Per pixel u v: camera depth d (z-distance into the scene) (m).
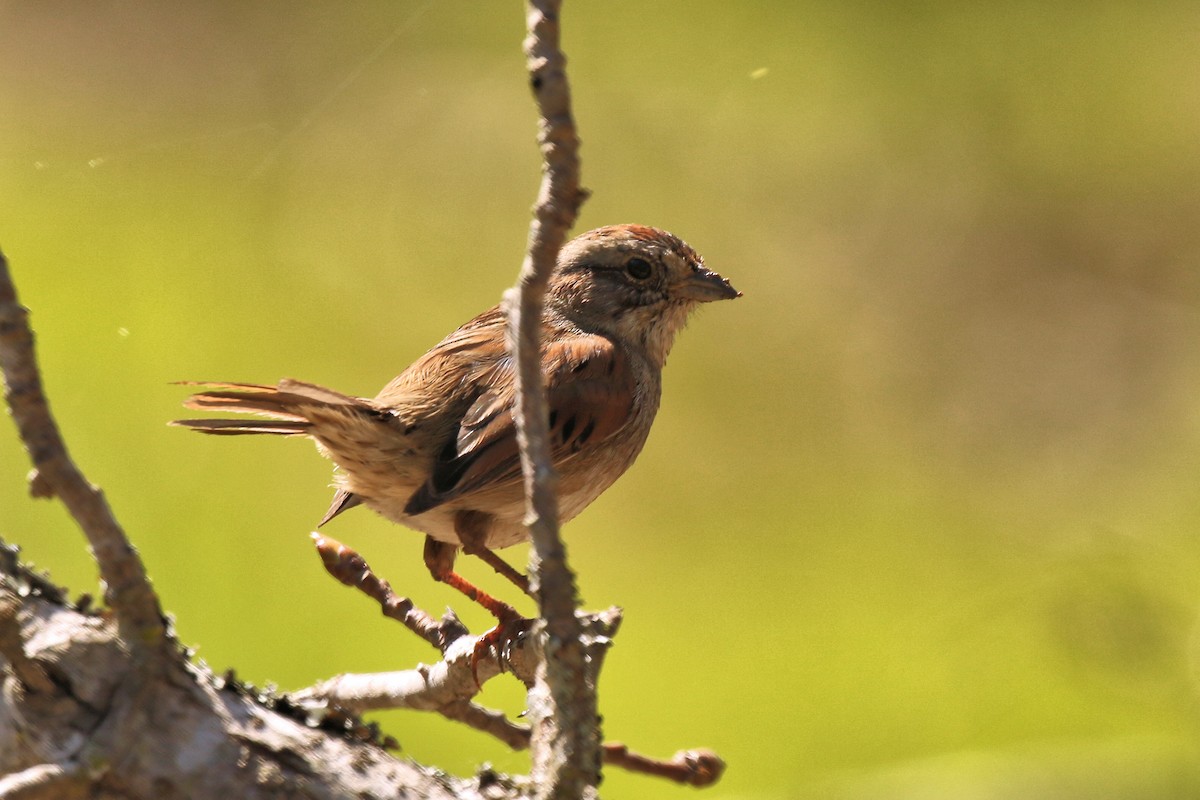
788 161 18.23
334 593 10.79
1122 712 9.44
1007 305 16.88
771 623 12.21
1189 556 10.73
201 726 3.35
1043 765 9.09
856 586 12.70
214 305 13.62
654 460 14.35
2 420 9.81
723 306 16.50
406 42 18.03
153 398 11.98
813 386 15.73
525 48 2.88
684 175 17.77
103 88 16.25
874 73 19.03
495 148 16.62
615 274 6.54
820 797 9.51
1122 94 19.28
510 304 3.05
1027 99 18.86
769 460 14.58
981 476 14.64
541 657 3.46
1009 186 18.03
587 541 13.29
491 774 3.89
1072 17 19.97
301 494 11.52
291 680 10.08
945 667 10.97
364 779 3.48
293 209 15.37
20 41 16.80
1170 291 16.92
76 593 9.25
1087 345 16.53
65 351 12.20
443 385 5.61
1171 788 8.40
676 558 13.02
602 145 18.06
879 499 14.23
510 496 5.63
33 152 14.95
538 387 3.05
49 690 3.27
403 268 14.91
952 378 15.98
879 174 18.14
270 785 3.37
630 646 11.79
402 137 16.72
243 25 17.84
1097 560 9.09
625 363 6.30
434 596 11.11
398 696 4.68
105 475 11.23
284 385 5.27
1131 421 15.55
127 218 14.25
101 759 3.24
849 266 17.12
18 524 9.62
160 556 10.76
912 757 9.94
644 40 19.38
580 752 3.16
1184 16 20.06
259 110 16.66
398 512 5.80
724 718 10.87
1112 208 18.05
